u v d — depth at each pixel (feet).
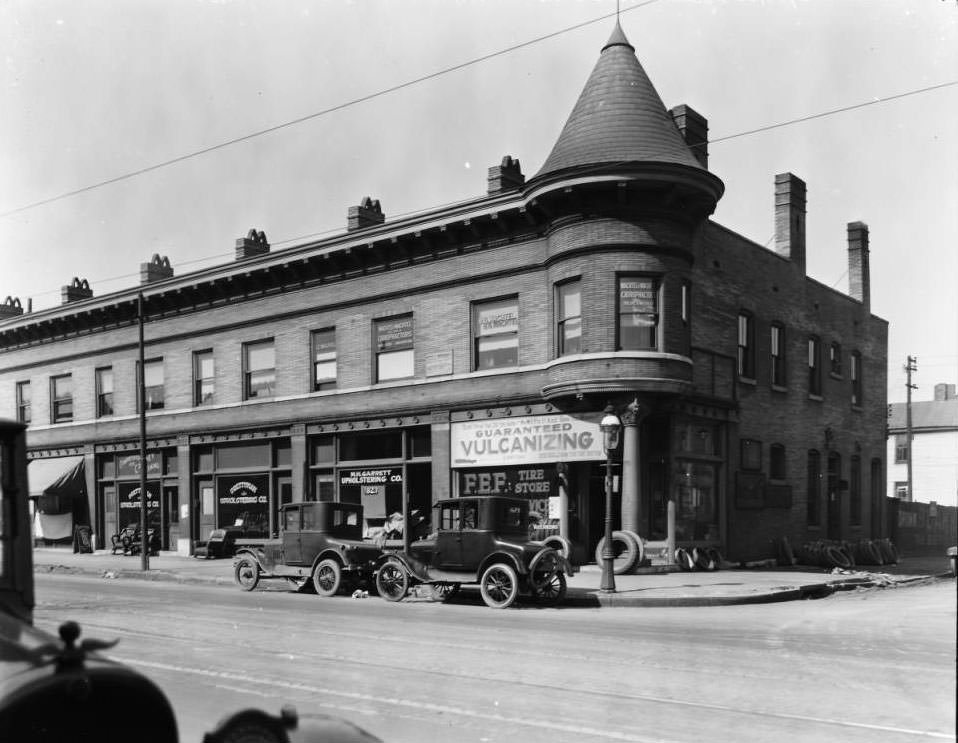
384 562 56.95
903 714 23.79
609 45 71.26
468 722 22.88
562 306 68.95
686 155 66.90
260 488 89.92
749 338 82.07
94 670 10.14
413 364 78.79
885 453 109.60
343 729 11.88
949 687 27.32
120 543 98.73
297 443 85.66
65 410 109.50
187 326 96.27
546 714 23.72
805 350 91.56
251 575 62.03
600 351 65.67
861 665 31.09
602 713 23.85
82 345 107.34
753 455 80.64
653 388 64.95
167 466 98.43
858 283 107.45
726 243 78.33
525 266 71.97
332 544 57.98
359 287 82.58
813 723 22.79
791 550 82.99
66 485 103.91
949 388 211.00
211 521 93.71
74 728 9.99
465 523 53.42
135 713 10.43
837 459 97.81
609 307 65.82
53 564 86.12
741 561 77.10
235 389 91.66
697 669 30.17
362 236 80.43
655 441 70.23
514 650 34.14
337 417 82.64
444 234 75.92
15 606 14.98
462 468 74.64
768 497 81.66
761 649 34.63
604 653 33.42
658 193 66.23
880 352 110.42
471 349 74.95
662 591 55.42
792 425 87.97
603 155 65.46
